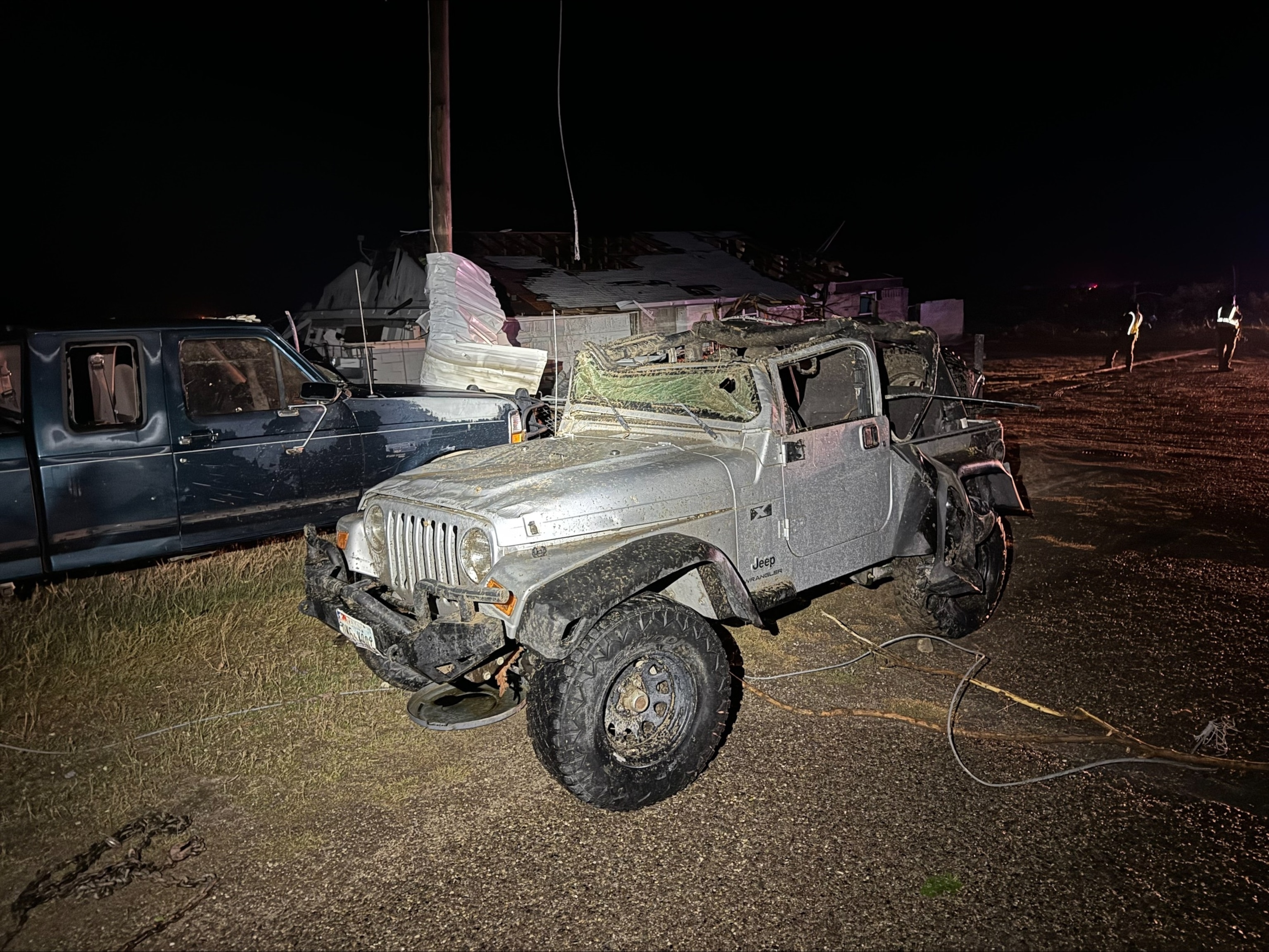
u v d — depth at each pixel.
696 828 3.36
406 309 16.09
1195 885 2.96
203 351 6.23
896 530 4.80
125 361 6.10
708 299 19.77
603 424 4.92
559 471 3.94
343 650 5.11
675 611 3.51
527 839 3.33
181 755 3.96
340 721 4.26
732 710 4.32
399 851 3.28
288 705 4.43
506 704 4.21
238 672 4.82
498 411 7.44
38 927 2.92
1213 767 3.68
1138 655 4.84
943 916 2.84
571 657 3.28
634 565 3.46
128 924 2.93
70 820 3.52
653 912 2.90
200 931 2.89
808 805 3.48
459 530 3.65
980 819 3.36
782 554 4.25
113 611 5.49
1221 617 5.34
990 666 4.77
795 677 4.68
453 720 4.05
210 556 6.38
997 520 5.32
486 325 11.18
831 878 3.04
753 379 4.20
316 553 4.29
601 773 3.32
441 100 10.52
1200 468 9.30
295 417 6.33
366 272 18.09
